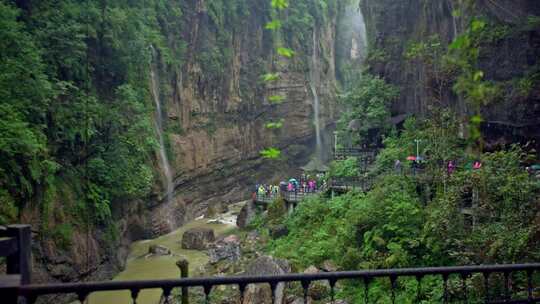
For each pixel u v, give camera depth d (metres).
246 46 46.97
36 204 15.42
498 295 9.96
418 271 3.96
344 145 35.91
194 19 38.44
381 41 31.25
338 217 20.28
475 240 11.43
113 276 19.41
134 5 29.45
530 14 20.06
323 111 57.16
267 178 47.12
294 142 51.78
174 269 20.31
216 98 41.50
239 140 44.09
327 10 60.47
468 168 15.19
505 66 20.08
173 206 32.09
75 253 16.95
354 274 3.74
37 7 18.83
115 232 21.45
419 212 14.77
